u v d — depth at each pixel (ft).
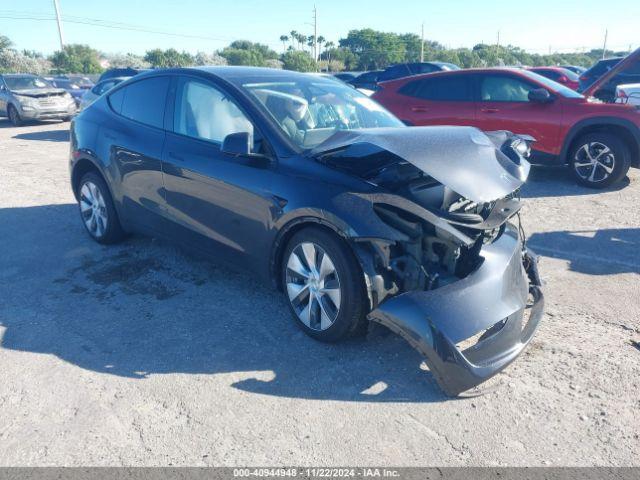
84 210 17.44
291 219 10.92
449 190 10.43
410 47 332.60
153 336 11.64
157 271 15.15
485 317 9.52
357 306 10.28
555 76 56.13
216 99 13.06
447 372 9.09
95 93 45.47
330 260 10.41
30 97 52.47
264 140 11.80
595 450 8.21
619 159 23.21
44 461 8.11
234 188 12.03
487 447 8.30
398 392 9.64
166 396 9.60
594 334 11.39
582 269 14.85
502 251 10.64
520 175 10.62
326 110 13.37
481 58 318.24
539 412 9.05
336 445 8.38
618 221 19.22
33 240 17.99
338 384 9.89
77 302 13.30
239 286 14.10
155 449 8.33
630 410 9.05
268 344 11.25
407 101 27.76
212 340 11.44
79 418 9.04
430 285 9.75
